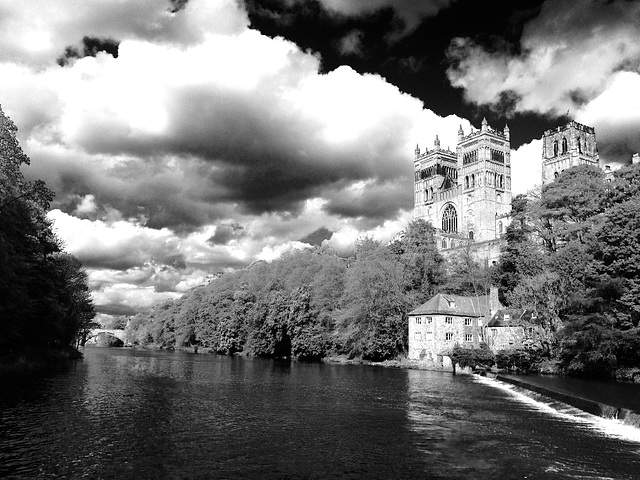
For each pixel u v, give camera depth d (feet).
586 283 251.19
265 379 234.58
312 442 108.58
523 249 325.01
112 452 99.30
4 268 204.23
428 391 189.37
